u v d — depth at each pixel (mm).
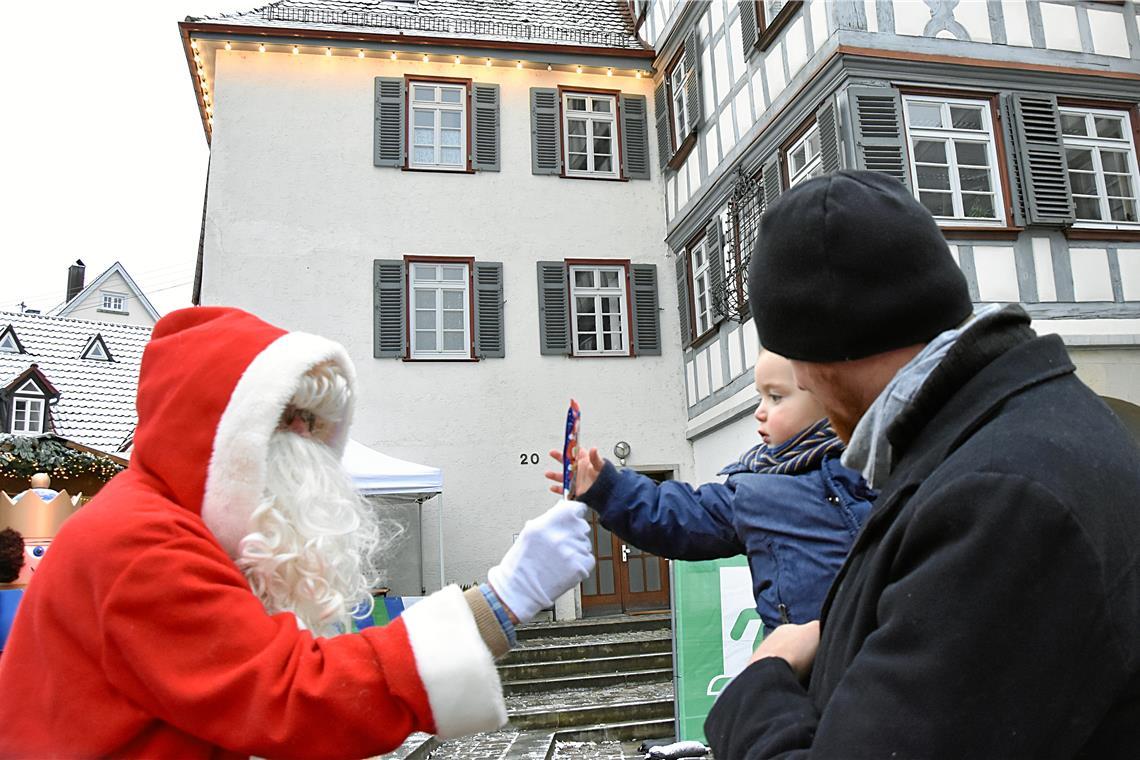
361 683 1261
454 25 14422
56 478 9828
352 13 14141
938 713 800
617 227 14047
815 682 1094
